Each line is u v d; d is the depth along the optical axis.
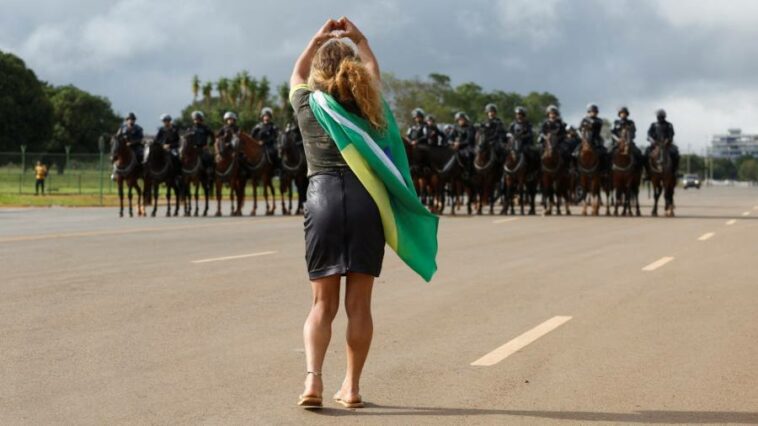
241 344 8.36
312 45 6.51
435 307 10.55
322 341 6.30
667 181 31.20
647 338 8.75
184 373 7.25
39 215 31.78
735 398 6.61
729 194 72.75
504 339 8.70
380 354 8.04
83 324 9.25
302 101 6.27
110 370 7.32
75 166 54.91
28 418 6.00
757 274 13.61
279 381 7.04
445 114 97.69
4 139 91.25
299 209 32.94
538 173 34.31
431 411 6.26
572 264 14.94
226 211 36.75
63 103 110.00
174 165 32.09
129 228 23.53
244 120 83.06
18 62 93.31
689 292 11.76
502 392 6.76
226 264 14.52
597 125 32.62
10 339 8.49
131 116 31.91
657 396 6.66
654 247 18.09
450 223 26.58
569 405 6.42
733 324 9.48
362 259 6.18
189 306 10.39
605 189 33.34
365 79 6.10
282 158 32.22
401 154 6.31
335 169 6.22
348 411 6.26
